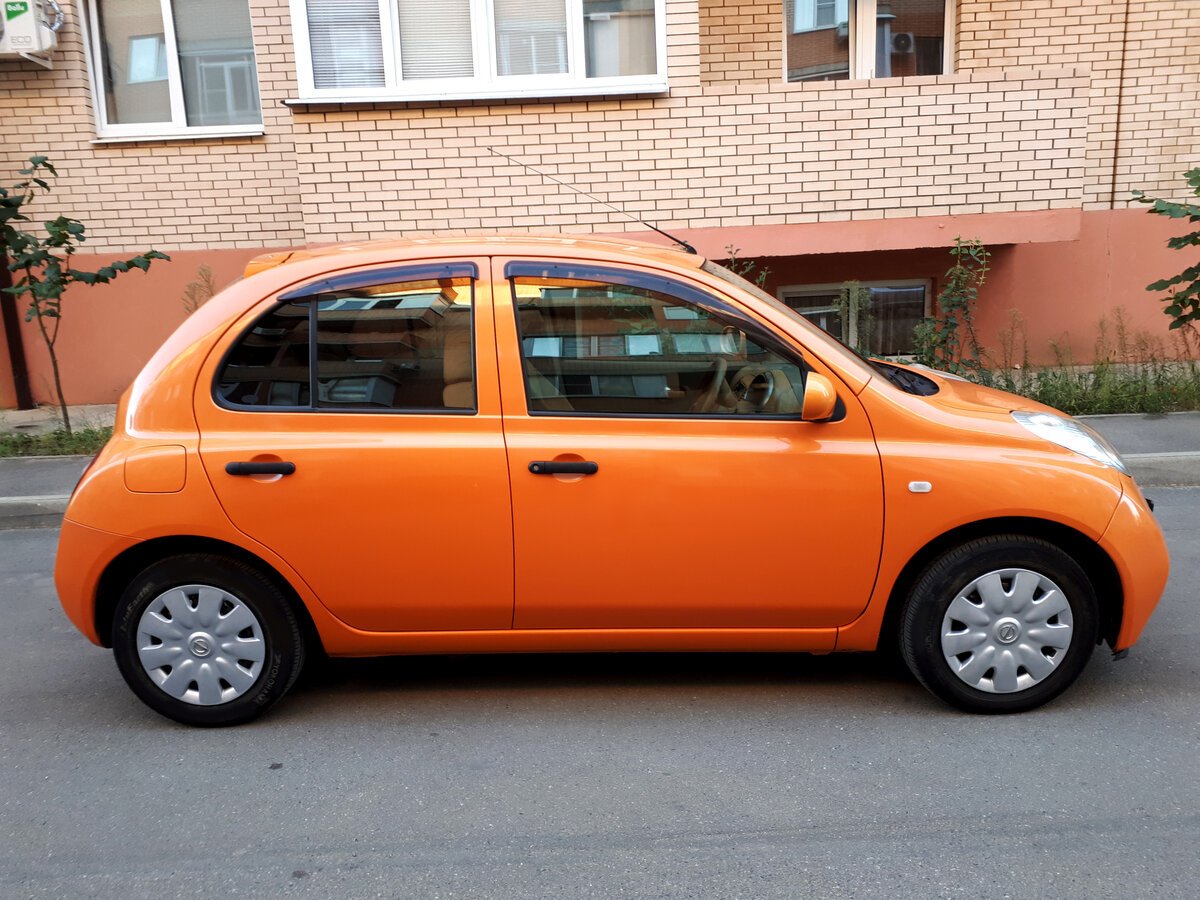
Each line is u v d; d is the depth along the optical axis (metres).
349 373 3.63
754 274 9.65
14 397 9.62
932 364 8.44
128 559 3.69
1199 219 7.12
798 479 3.52
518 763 3.47
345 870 2.88
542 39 8.27
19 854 3.00
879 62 9.38
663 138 8.37
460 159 8.41
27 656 4.59
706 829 3.04
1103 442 3.77
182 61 9.45
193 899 2.77
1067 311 9.66
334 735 3.71
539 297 3.63
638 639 3.70
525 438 3.56
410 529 3.56
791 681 4.06
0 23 8.73
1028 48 9.13
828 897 2.70
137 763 3.54
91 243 9.51
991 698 3.66
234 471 3.53
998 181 8.43
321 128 8.33
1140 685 3.93
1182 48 9.12
